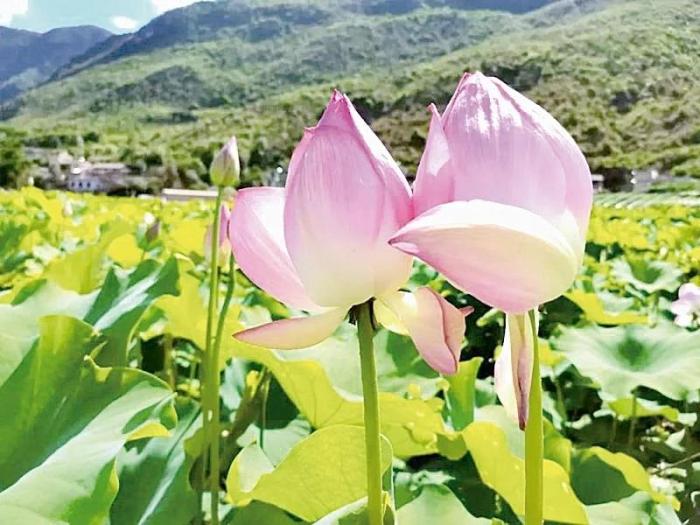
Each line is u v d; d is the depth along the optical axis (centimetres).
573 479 212
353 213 94
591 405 358
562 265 88
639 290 543
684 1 8925
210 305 189
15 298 226
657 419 372
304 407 210
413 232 85
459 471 230
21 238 489
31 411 169
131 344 258
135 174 6272
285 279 103
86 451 145
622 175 6069
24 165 5425
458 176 93
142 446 186
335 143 94
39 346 176
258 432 230
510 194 92
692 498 278
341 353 251
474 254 87
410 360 253
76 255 297
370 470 100
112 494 135
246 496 154
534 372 97
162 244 466
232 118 8594
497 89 95
